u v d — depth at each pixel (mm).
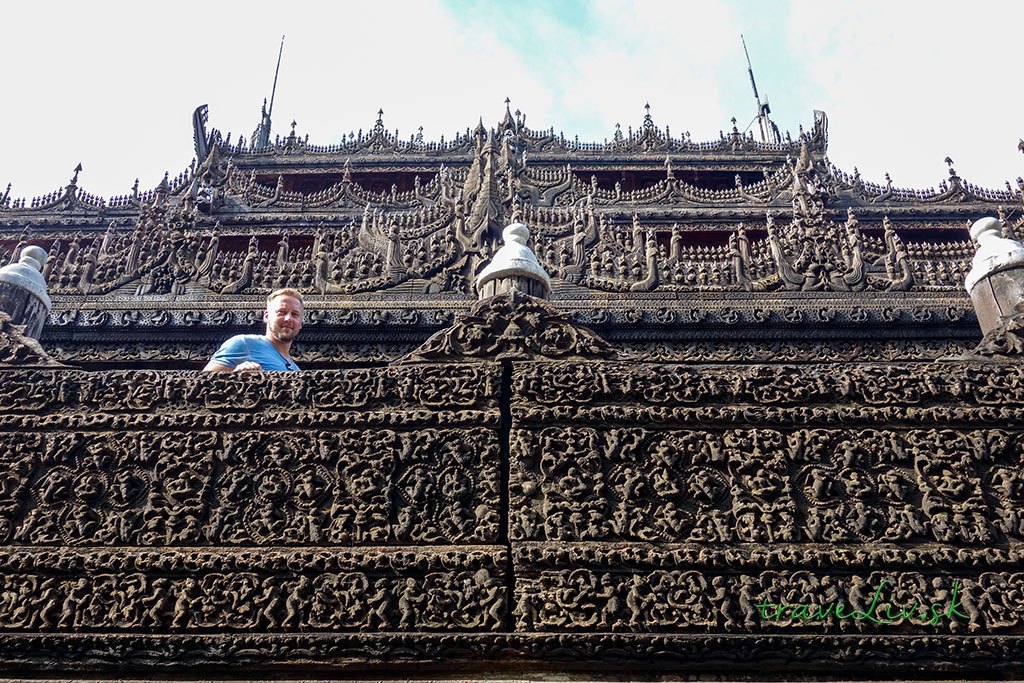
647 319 13062
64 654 4258
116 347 12859
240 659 4230
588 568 4516
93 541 4680
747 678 4199
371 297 13500
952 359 5484
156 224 14609
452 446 5027
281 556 4547
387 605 4379
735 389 5309
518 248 7316
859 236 14555
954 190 26469
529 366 5402
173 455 4996
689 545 4637
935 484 4879
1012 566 4531
